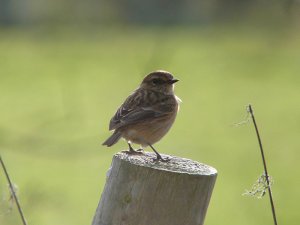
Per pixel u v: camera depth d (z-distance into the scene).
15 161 20.48
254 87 32.53
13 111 26.31
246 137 25.05
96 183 19.89
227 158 22.58
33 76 33.66
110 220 5.50
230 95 30.92
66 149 11.03
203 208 5.45
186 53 30.12
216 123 26.88
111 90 24.94
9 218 9.84
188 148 23.56
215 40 28.95
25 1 34.16
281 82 33.44
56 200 10.84
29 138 10.90
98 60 35.66
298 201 18.73
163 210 5.34
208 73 32.19
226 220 17.48
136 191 5.39
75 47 40.00
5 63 36.69
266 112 28.50
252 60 25.38
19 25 40.31
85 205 17.67
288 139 24.59
